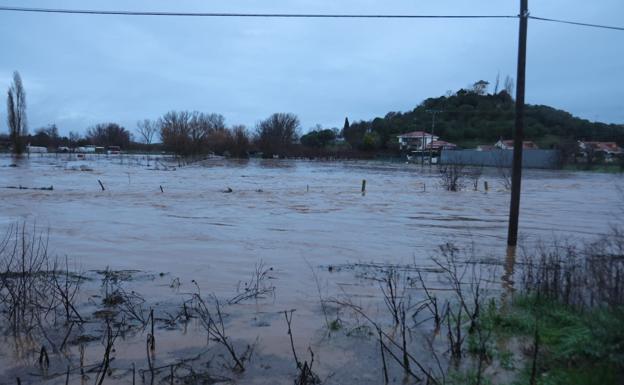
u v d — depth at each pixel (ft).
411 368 16.89
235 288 26.53
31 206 62.28
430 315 22.08
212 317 21.72
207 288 26.40
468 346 18.47
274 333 20.01
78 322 20.80
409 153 308.19
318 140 364.79
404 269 30.91
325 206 68.49
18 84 242.17
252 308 23.11
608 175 172.45
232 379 16.07
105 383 15.65
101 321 21.03
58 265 31.12
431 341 19.19
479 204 74.69
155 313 22.12
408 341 19.16
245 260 33.37
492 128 356.79
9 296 23.45
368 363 17.33
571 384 14.48
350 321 21.39
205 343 18.94
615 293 18.97
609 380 14.32
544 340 17.95
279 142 312.91
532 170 207.82
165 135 277.03
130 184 101.81
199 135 271.49
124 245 38.09
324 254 35.63
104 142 362.74
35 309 22.00
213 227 47.55
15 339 18.94
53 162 199.41
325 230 46.75
